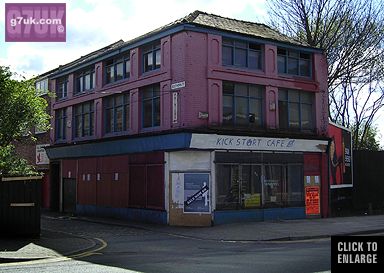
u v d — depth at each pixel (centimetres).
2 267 1057
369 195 2770
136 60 2372
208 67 2098
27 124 1864
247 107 2242
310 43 3050
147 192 2258
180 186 2089
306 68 2500
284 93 2395
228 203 2111
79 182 2872
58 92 3175
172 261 1119
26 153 3519
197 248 1406
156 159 2208
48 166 3250
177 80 2091
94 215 2694
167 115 2144
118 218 2470
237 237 1689
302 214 2359
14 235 1548
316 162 2458
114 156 2536
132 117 2394
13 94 1778
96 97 2697
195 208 2061
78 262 1121
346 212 2603
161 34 2181
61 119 3156
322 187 2458
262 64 2303
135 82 2367
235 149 2144
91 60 2739
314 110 2492
